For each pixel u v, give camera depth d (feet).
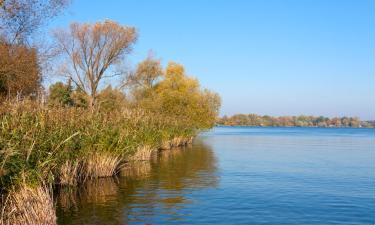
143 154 88.12
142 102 159.02
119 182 61.67
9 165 39.58
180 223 40.06
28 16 71.92
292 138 251.80
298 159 106.42
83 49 177.27
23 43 79.41
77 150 56.54
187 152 120.06
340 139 243.40
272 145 169.68
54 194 51.11
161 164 86.58
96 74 181.47
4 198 39.40
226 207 47.16
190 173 73.87
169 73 196.65
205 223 40.32
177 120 138.41
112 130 64.95
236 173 75.56
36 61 89.56
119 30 180.45
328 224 41.16
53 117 54.29
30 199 36.60
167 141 123.65
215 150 132.77
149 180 64.64
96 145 63.05
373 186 63.46
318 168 86.53
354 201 51.90
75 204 46.75
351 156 117.80
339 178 71.82
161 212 43.98
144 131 87.71
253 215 43.93
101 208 45.14
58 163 50.80
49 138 48.44
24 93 88.74
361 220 42.83
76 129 56.70
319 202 51.08
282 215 44.24
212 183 63.36
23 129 45.65
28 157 41.34
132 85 193.67
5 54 79.30
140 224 39.29
